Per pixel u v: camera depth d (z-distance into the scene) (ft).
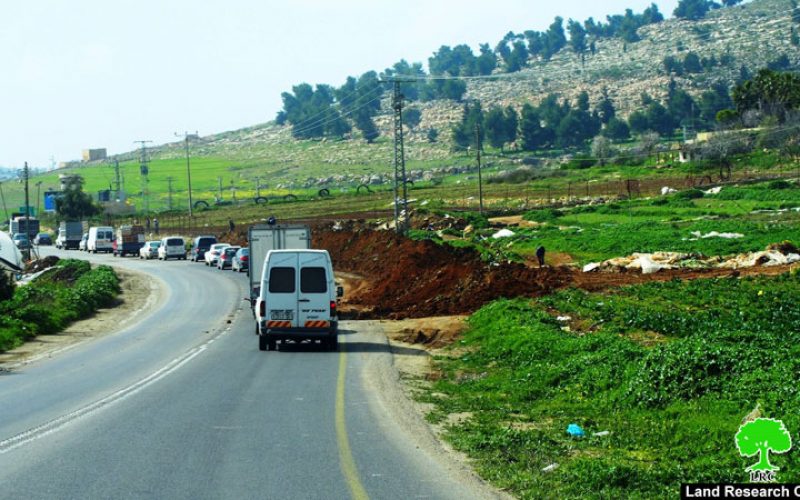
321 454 81.56
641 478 71.10
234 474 73.46
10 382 137.59
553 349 147.02
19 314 227.40
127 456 80.48
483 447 86.33
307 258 174.60
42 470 75.10
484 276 262.67
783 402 82.23
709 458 76.38
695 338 125.59
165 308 299.17
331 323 173.78
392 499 66.18
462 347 175.52
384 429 94.12
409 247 384.68
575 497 67.46
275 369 146.41
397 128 472.03
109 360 165.99
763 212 467.52
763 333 134.41
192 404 110.52
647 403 100.22
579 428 93.45
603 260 336.70
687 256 307.78
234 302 308.60
